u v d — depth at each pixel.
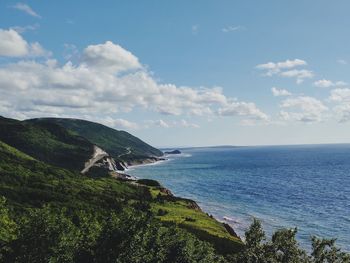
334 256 33.41
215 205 146.50
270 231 102.19
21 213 74.31
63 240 34.31
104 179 160.50
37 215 34.84
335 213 128.62
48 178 129.75
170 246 38.31
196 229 87.06
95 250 34.84
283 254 34.44
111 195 125.44
